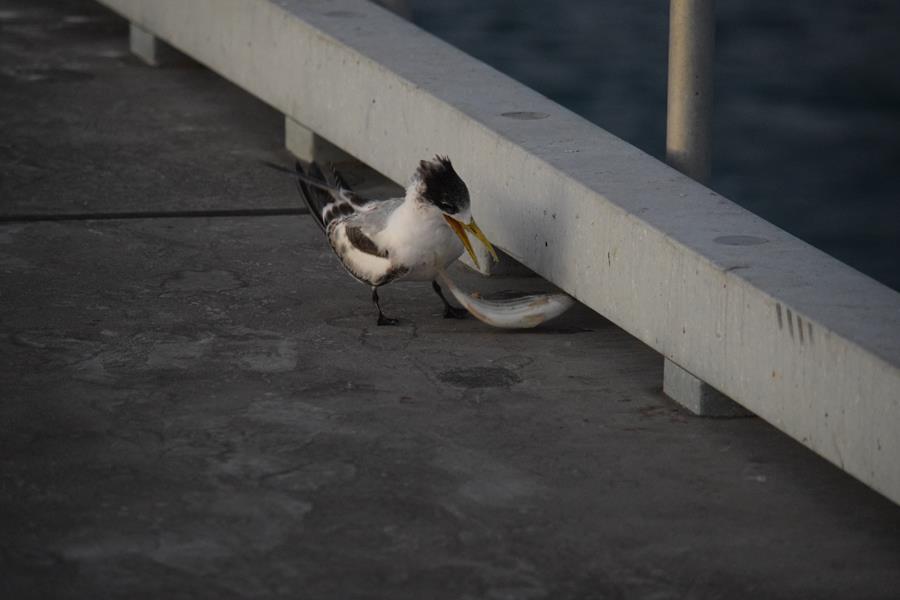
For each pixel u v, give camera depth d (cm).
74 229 1534
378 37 1672
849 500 1039
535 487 1048
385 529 990
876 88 3888
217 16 1903
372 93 1592
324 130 1703
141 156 1766
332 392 1185
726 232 1171
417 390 1193
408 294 1398
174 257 1470
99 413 1138
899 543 987
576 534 990
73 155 1758
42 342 1263
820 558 968
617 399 1185
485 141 1398
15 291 1370
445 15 4256
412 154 1532
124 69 2106
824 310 1030
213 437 1106
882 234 3262
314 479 1049
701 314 1127
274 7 1772
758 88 3891
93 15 2375
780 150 3569
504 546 973
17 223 1546
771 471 1077
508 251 1379
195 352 1253
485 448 1101
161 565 944
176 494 1027
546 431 1129
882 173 3472
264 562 949
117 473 1051
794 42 4200
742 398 1095
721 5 4472
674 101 1320
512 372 1231
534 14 4259
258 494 1028
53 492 1024
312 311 1349
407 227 1270
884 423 960
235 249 1497
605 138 1377
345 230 1304
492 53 4009
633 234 1197
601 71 3884
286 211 1612
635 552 970
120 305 1347
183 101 1980
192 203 1623
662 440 1120
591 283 1260
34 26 2300
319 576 936
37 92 1984
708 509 1025
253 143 1828
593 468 1076
